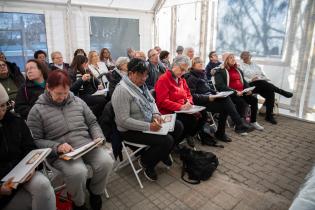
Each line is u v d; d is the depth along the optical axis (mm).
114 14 6062
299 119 4344
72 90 3400
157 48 5754
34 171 1547
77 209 1868
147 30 6840
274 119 4199
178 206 2066
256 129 3873
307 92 4301
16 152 1580
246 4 4922
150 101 2537
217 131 3434
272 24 4598
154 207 2057
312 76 4195
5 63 2938
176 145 2922
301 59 4289
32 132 1821
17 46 4828
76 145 1898
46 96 1893
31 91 2355
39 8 4953
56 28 5270
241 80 3939
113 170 2609
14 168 1466
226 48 5480
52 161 1806
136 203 2111
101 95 3463
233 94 3750
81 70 3658
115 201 2139
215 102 3367
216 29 5602
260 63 4934
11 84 2959
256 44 4922
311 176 1565
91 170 1852
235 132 3744
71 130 1924
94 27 5824
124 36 6402
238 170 2637
